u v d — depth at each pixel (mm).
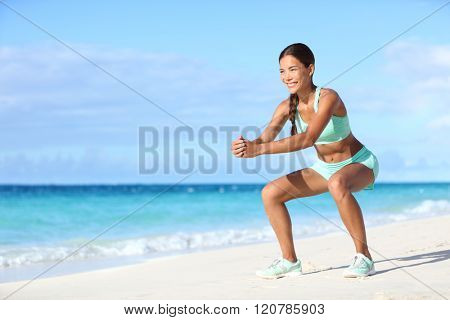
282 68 7902
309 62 7844
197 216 29266
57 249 17312
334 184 7664
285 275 8211
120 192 52656
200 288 7758
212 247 16875
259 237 18969
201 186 58219
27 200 39750
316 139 7469
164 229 23297
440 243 10875
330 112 7547
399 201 37781
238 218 27703
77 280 9602
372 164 8055
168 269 10219
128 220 27688
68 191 51469
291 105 8000
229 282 8109
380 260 9227
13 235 23297
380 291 6949
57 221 30594
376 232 13781
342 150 7973
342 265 9094
